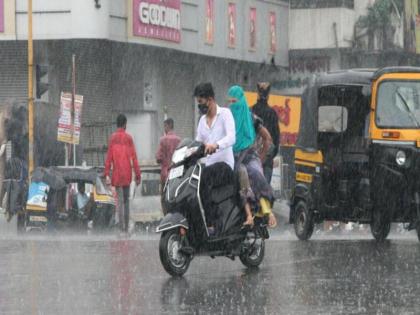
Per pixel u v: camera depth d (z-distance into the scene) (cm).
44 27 6994
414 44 10119
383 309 1948
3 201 4453
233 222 2520
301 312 1919
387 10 9488
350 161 3534
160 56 8069
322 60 9456
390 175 3341
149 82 7962
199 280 2361
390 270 2527
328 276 2419
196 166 2450
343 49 9362
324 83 3591
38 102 6669
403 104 3397
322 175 3575
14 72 7275
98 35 6944
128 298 2094
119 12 7131
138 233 4628
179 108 8406
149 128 7962
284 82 9519
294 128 8194
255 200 2595
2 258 2786
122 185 4044
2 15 6994
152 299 2080
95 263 2670
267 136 2780
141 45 7481
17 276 2422
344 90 3591
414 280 2341
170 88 8269
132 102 7831
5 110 6350
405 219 3406
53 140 6644
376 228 3516
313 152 3612
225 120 2550
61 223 4384
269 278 2392
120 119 4056
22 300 2073
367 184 3447
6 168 4466
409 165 3316
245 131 2634
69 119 5797
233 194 2528
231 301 2050
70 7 6950
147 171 4997
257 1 8962
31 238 3675
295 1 9456
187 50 7925
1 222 4716
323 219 3650
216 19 8356
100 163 7512
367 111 3484
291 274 2461
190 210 2431
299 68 9488
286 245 3192
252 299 2073
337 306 1984
